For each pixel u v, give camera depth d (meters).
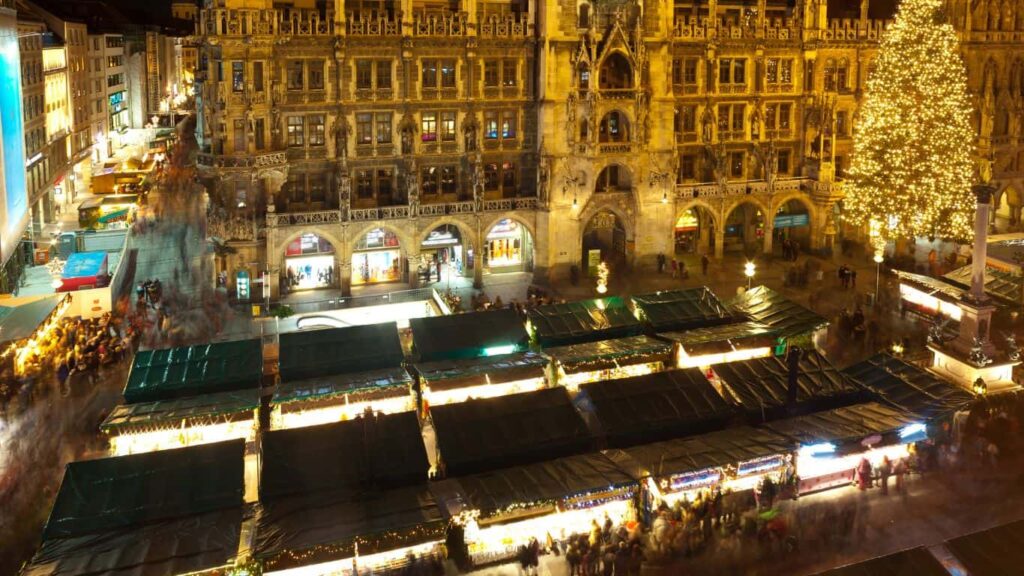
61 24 91.00
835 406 42.44
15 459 41.16
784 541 34.22
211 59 63.47
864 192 73.75
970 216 70.88
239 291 66.25
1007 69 84.00
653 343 48.97
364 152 68.94
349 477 34.62
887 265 77.56
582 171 73.00
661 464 35.81
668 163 75.44
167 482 33.69
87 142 102.00
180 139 127.50
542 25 70.50
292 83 66.06
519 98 72.31
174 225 89.94
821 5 79.81
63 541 30.69
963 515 36.31
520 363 45.97
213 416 40.06
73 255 63.44
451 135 71.31
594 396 41.12
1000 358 48.09
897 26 71.00
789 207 84.69
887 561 28.53
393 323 50.69
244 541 30.52
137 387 43.59
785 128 82.25
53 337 55.22
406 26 67.56
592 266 76.62
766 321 53.66
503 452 37.12
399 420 38.06
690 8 80.12
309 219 66.06
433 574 32.50
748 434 38.69
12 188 56.81
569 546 33.47
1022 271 61.09
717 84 78.50
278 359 48.62
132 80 130.88
